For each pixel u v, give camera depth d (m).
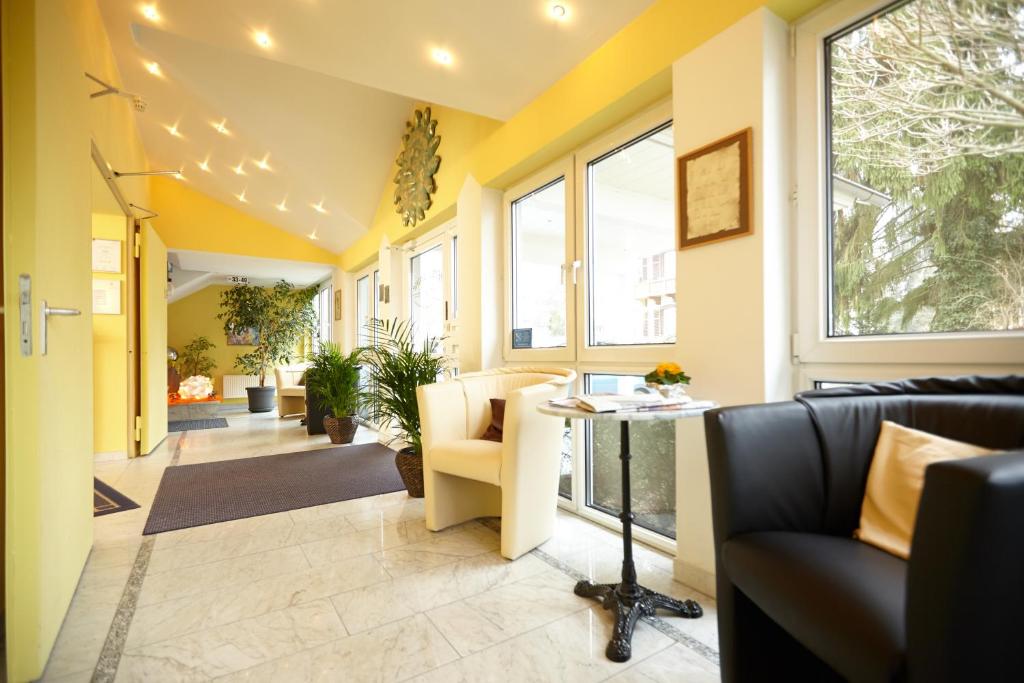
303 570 2.10
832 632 0.85
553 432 2.37
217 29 2.56
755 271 1.74
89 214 2.17
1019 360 1.26
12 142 1.41
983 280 1.36
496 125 3.33
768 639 1.15
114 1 2.58
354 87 4.20
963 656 0.67
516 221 3.49
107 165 3.42
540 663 1.46
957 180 1.41
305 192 5.58
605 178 2.73
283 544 2.39
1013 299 1.30
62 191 1.74
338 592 1.90
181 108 4.58
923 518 0.72
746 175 1.75
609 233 2.70
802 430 1.27
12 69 1.42
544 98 2.84
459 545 2.36
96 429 4.36
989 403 1.14
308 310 9.03
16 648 1.34
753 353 1.75
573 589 1.91
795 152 1.78
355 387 5.09
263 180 5.66
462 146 3.77
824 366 1.69
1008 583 0.68
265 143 4.66
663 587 1.93
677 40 2.04
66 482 1.77
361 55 2.61
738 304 1.80
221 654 1.52
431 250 4.85
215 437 5.48
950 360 1.39
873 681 0.76
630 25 2.27
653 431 2.45
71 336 1.85
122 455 4.40
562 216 3.05
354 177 5.24
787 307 1.78
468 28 2.39
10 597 1.33
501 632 1.62
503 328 3.55
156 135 5.32
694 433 1.93
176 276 8.25
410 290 5.27
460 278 3.77
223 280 9.59
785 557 1.03
